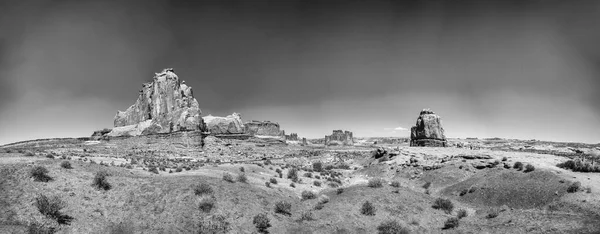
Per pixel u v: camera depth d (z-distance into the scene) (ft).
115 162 192.03
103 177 102.42
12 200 82.28
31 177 94.63
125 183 105.70
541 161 165.58
